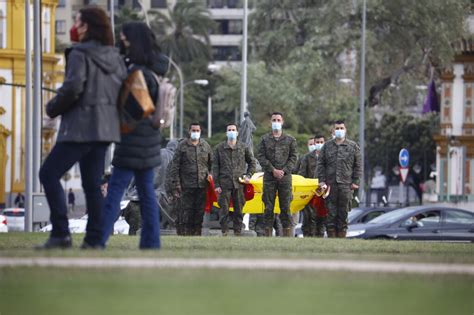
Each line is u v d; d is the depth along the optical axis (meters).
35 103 106.31
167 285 24.14
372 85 186.00
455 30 180.12
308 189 72.06
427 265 29.58
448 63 182.00
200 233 68.94
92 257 30.44
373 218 106.44
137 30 36.03
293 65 186.25
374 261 30.48
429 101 196.62
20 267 27.44
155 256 31.03
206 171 68.00
